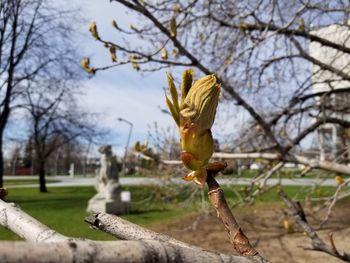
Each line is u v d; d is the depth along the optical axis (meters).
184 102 0.99
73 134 28.91
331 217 12.48
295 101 8.68
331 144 9.01
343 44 7.55
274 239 10.93
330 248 2.55
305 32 7.59
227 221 0.98
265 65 8.49
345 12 6.75
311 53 9.53
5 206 1.11
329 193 11.48
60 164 64.50
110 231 1.06
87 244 0.56
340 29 8.68
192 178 1.00
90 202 17.20
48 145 32.38
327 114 9.48
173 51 5.71
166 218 14.68
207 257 0.70
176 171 8.76
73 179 51.03
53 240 0.95
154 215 15.58
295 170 8.76
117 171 17.62
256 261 0.77
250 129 8.03
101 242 0.59
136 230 1.04
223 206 0.99
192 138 0.97
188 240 11.30
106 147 17.67
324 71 8.59
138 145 5.57
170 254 0.64
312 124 8.35
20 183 42.31
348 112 9.24
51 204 20.56
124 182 29.44
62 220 14.89
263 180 7.77
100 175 17.53
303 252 9.69
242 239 0.95
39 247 0.51
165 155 8.90
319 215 12.55
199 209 10.41
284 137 7.71
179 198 13.61
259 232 11.77
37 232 0.99
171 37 4.32
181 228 12.60
